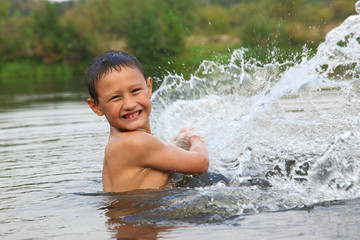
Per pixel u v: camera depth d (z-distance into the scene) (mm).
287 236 1140
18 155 2613
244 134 2195
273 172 1819
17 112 5230
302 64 2246
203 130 2258
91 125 3787
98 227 1300
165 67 4898
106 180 1845
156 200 1542
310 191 1552
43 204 1613
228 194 1517
